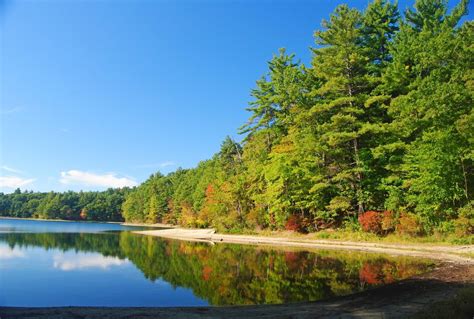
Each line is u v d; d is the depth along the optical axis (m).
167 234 57.03
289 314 10.23
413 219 29.56
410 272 17.30
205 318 9.97
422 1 40.31
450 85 28.89
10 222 119.38
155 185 128.12
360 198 34.66
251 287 15.54
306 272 18.83
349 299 12.15
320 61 40.28
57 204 156.38
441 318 7.89
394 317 9.15
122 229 77.75
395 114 33.94
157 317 10.12
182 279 17.80
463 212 26.91
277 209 42.97
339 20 36.56
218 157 97.50
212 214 63.81
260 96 52.62
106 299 13.90
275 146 46.16
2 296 14.33
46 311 10.70
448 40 31.80
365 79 35.97
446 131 27.45
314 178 36.72
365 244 29.95
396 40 38.25
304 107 43.53
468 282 13.01
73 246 34.66
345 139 34.72
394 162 33.69
